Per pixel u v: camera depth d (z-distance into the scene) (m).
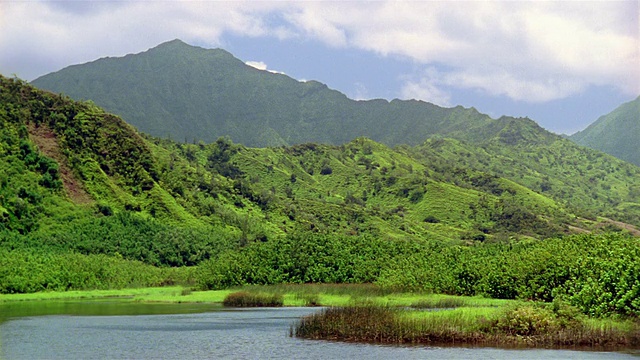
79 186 182.88
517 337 45.28
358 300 74.19
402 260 100.19
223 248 169.88
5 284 100.19
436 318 49.59
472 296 80.56
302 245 108.12
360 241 114.19
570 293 63.44
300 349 43.78
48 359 41.47
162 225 176.12
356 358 40.25
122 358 41.62
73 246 145.75
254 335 50.97
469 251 102.50
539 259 73.94
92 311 73.81
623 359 39.22
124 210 179.38
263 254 107.56
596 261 61.16
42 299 96.12
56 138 197.62
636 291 50.69
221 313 70.31
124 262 136.50
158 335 51.56
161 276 129.25
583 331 45.03
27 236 145.38
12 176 167.12
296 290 90.25
